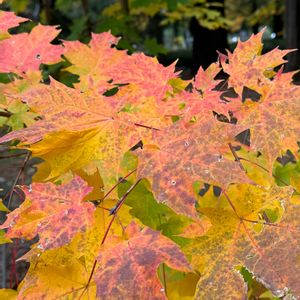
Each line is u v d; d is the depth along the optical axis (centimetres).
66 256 52
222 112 58
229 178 46
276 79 60
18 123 77
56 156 55
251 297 68
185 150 48
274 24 992
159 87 65
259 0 1056
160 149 49
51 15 236
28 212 51
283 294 44
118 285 44
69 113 56
